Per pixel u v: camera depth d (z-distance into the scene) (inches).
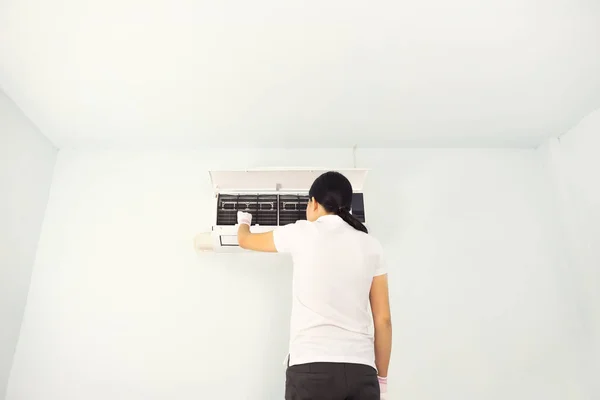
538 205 83.4
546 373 70.2
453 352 70.9
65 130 78.4
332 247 42.6
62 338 69.6
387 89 67.6
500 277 77.0
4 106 67.1
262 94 68.9
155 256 76.1
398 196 82.7
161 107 72.1
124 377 67.6
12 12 50.3
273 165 85.5
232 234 68.1
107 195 80.9
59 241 76.3
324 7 50.4
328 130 80.8
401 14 51.6
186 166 84.7
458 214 81.8
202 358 69.3
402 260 77.2
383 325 43.3
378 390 38.2
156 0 49.1
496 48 57.7
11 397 65.2
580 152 78.1
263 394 67.3
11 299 68.0
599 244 72.5
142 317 71.7
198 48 57.6
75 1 48.8
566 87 66.9
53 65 60.4
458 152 87.3
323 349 37.4
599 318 70.5
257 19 52.3
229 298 73.4
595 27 53.4
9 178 68.4
